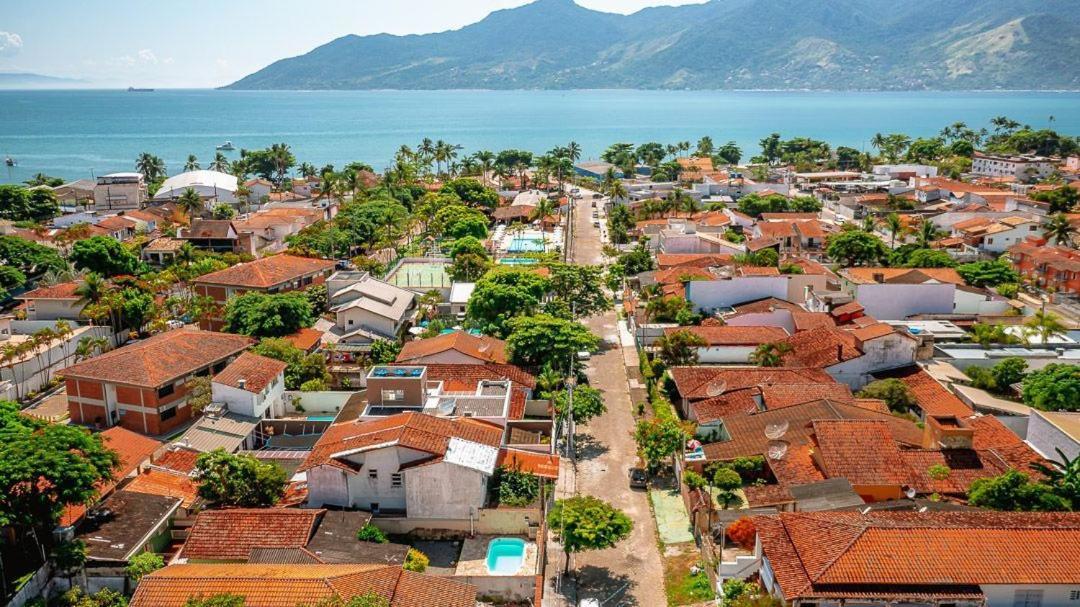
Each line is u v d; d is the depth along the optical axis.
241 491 63.78
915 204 198.62
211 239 158.88
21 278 135.50
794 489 62.31
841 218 199.62
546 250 162.50
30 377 98.19
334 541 57.72
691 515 65.00
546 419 80.81
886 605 44.59
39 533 58.72
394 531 64.00
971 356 93.75
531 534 63.72
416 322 116.19
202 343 90.94
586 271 121.94
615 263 147.62
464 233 171.38
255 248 166.88
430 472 63.00
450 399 77.38
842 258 144.50
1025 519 51.16
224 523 58.59
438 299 125.06
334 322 112.81
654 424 73.56
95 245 133.88
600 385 96.75
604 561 60.97
